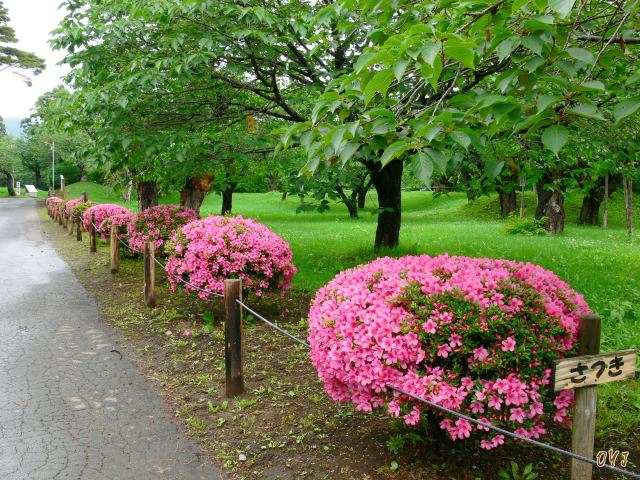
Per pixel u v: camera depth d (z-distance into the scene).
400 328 2.86
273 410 4.14
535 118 2.30
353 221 24.73
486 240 14.52
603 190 22.03
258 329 6.24
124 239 12.05
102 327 6.65
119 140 7.43
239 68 7.00
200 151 8.26
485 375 2.84
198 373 4.98
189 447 3.63
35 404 4.33
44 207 35.09
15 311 7.51
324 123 2.78
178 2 6.29
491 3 2.59
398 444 3.42
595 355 2.53
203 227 6.80
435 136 2.31
